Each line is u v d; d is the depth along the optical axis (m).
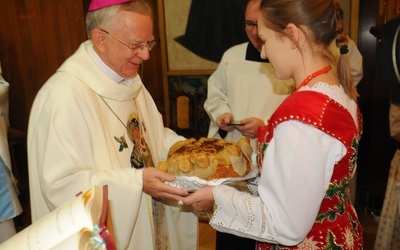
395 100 0.60
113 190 1.24
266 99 2.08
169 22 3.68
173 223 1.71
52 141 1.23
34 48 3.36
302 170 0.89
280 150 0.91
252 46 2.16
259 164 1.10
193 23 3.62
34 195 1.36
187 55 3.71
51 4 3.26
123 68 1.38
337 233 1.03
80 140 1.28
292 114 0.90
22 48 3.37
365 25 3.12
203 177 1.22
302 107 0.91
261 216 0.99
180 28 3.67
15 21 3.32
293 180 0.89
